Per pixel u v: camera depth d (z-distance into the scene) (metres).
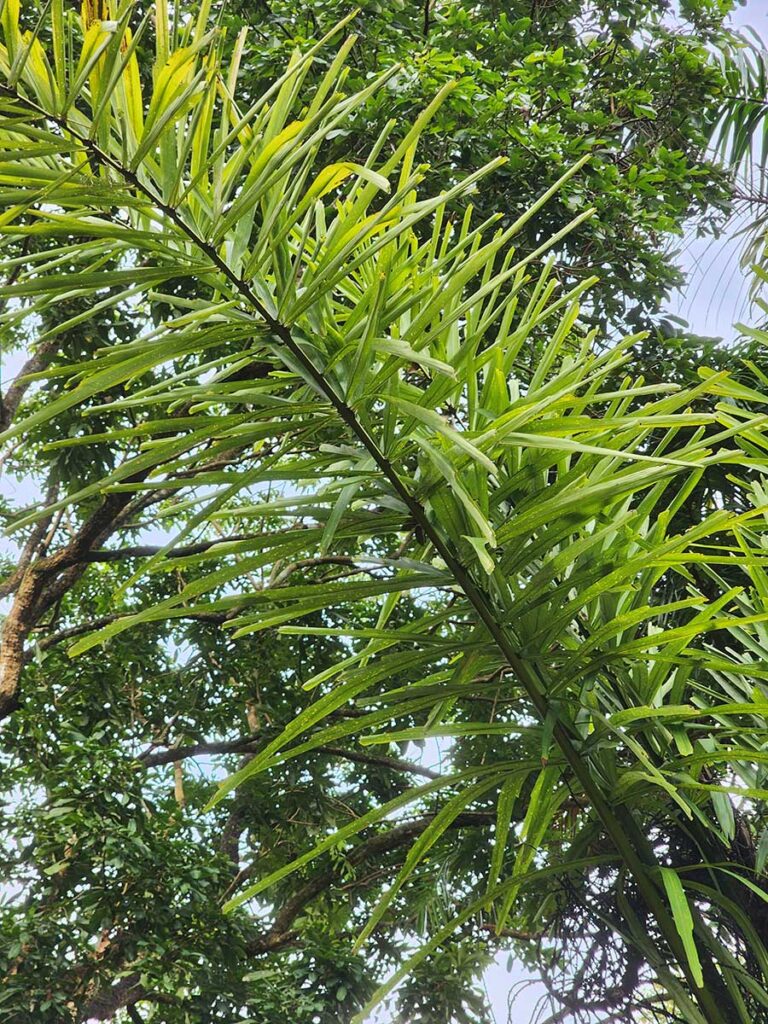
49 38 4.67
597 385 1.73
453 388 1.59
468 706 5.86
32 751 6.29
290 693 7.10
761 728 2.01
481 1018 5.81
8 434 1.29
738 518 1.74
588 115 5.57
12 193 1.17
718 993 2.08
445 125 5.21
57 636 6.69
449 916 4.43
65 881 5.60
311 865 6.61
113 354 1.36
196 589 1.56
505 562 1.71
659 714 1.77
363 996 5.86
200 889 5.63
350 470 1.73
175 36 1.32
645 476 1.57
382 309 1.48
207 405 1.47
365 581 1.69
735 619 1.71
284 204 1.44
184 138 1.37
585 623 2.12
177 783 7.94
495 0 6.48
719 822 2.08
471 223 5.27
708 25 6.35
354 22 5.55
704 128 6.10
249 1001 5.59
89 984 5.54
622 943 2.24
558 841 3.00
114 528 6.20
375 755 7.35
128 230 1.34
